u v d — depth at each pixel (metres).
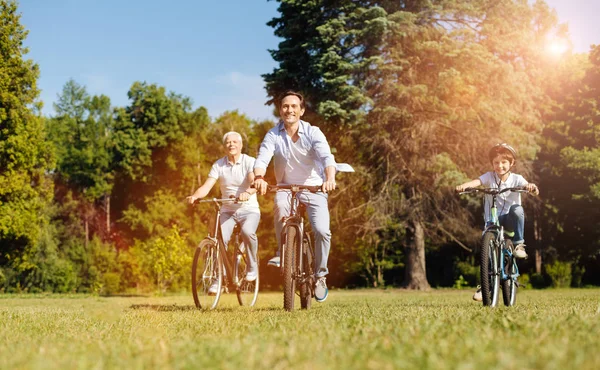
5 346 3.25
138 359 2.56
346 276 35.81
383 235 28.61
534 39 26.80
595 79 34.59
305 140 6.28
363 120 23.08
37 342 3.48
